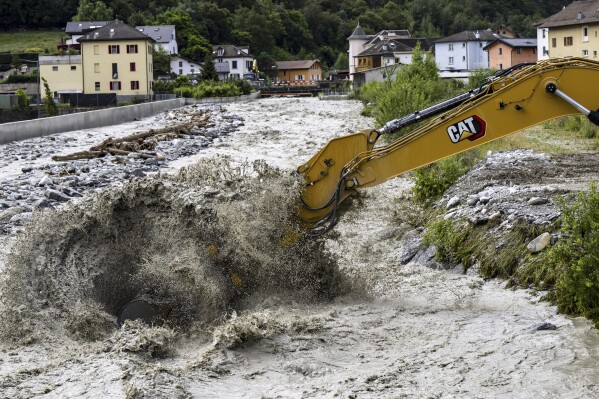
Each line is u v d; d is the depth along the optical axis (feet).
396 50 442.09
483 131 31.71
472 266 37.09
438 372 24.75
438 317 30.60
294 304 32.07
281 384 23.99
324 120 144.25
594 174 50.19
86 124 128.26
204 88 272.72
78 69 319.47
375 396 22.93
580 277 29.43
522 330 28.35
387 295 34.01
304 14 591.37
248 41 522.88
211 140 104.58
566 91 31.07
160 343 26.61
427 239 40.29
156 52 401.90
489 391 23.22
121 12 510.58
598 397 22.58
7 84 349.82
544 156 58.95
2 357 26.40
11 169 74.18
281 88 372.58
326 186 32.76
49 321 29.30
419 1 642.22
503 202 40.68
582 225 31.19
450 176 51.13
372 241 44.14
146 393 22.36
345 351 26.99
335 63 554.46
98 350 26.55
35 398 22.65
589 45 261.85
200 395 22.89
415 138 32.12
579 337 27.30
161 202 32.73
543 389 23.21
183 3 529.04
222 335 26.68
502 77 32.22
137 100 271.08
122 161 78.13
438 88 114.01
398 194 55.72
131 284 32.07
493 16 636.89
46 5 515.09
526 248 35.06
